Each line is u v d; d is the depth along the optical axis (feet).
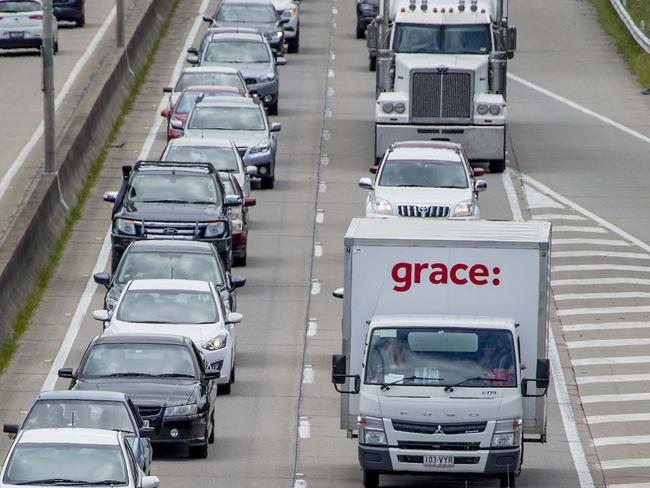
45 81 425.28
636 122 572.51
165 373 254.47
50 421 218.59
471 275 235.61
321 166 499.10
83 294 365.81
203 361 264.52
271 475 245.65
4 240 361.10
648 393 305.94
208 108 472.44
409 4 488.02
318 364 315.78
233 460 253.85
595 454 268.21
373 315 236.84
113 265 362.74
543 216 440.86
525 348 235.61
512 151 521.65
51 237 402.31
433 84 480.23
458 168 396.16
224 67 550.36
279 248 406.00
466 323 232.32
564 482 247.91
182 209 365.61
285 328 339.77
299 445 264.93
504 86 487.61
